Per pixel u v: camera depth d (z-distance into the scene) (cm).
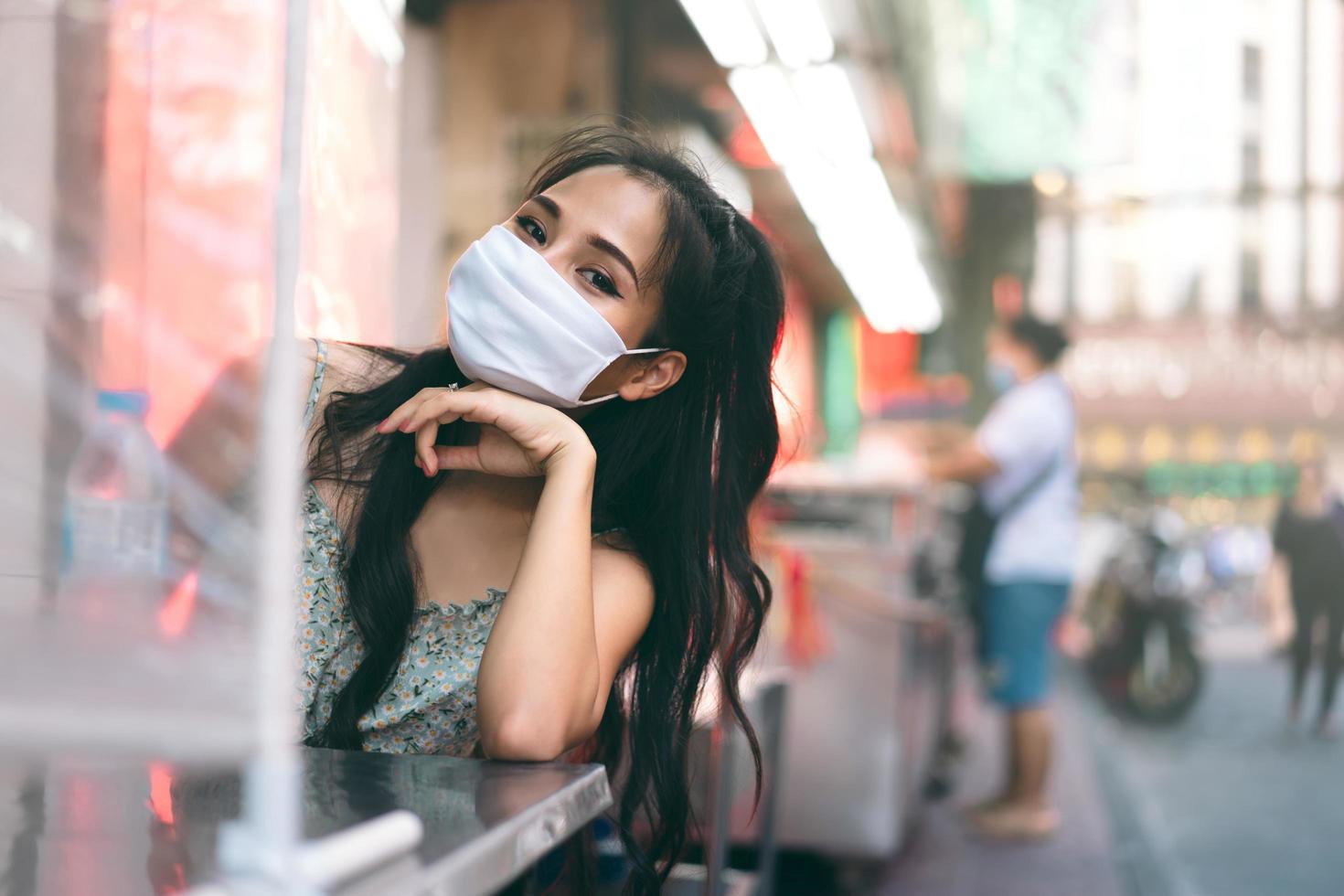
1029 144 621
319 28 179
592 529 133
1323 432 1379
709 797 175
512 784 92
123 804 79
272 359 58
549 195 129
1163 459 1529
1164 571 674
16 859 70
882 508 366
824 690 355
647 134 148
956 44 534
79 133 68
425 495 131
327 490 132
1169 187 794
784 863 390
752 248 140
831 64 369
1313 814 463
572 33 400
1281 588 673
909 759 383
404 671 125
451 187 391
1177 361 1467
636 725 136
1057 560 427
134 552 60
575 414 138
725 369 139
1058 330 437
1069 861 399
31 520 62
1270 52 633
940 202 662
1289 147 725
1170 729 640
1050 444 423
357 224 194
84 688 59
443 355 138
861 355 1044
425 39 385
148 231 66
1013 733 434
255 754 57
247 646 58
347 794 87
